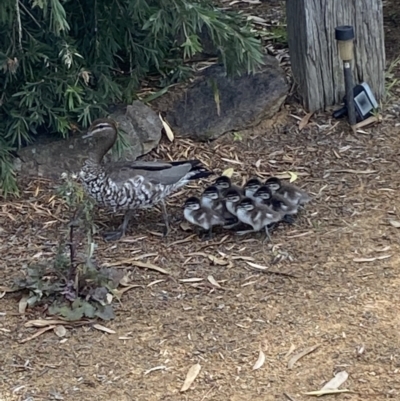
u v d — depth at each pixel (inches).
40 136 160.4
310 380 111.9
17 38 153.6
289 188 142.4
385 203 145.0
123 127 160.1
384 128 165.9
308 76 167.9
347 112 166.9
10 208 149.1
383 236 136.8
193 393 111.0
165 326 121.3
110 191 136.9
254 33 162.6
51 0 141.3
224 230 141.3
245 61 160.4
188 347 117.6
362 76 169.6
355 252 133.6
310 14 164.7
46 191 153.2
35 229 143.6
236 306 124.3
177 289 128.2
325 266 131.0
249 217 136.1
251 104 166.1
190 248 137.1
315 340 117.6
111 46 161.5
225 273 130.9
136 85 165.6
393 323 119.5
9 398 111.4
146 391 111.4
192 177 141.3
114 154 157.9
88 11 161.5
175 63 172.6
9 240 141.2
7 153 154.5
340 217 142.3
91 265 127.0
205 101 167.5
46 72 155.6
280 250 135.1
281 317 121.7
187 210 138.0
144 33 163.2
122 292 127.9
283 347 116.8
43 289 126.0
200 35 176.2
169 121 167.3
